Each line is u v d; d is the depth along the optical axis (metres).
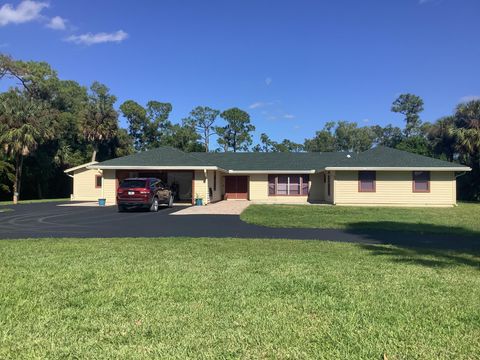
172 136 63.25
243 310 5.04
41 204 29.66
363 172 27.00
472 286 6.30
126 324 4.55
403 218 17.83
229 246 10.15
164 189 23.84
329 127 82.94
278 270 7.27
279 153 37.28
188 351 3.85
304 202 30.92
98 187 36.25
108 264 7.77
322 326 4.50
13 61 46.22
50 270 7.23
